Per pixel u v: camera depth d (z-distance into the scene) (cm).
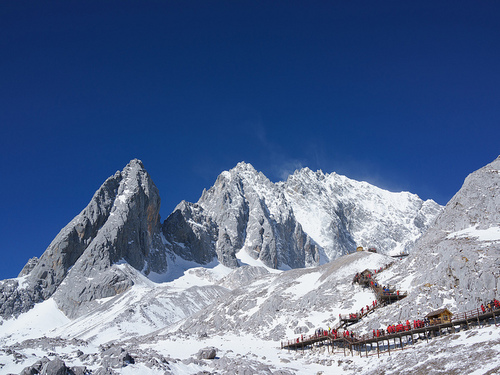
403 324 7688
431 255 9831
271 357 8212
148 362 6600
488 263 7762
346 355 7531
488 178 10988
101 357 6775
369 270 11481
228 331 11338
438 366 5491
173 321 17275
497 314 6281
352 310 9794
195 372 6875
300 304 11238
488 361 5041
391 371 6022
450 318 6788
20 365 6322
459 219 10644
